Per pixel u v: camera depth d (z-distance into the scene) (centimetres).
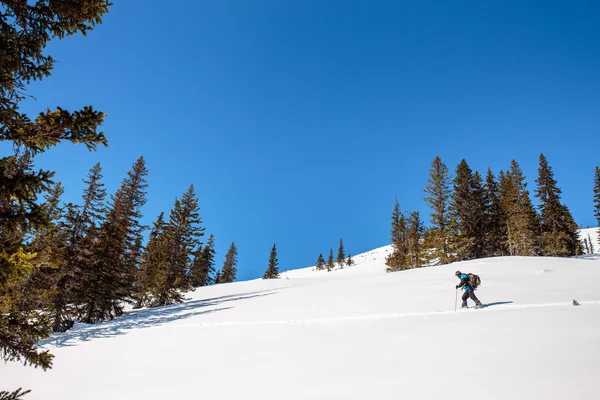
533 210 4850
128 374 791
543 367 523
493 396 431
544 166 4944
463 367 575
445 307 1327
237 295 2620
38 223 420
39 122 439
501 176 5078
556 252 4500
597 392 398
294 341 960
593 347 606
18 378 837
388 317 1192
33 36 528
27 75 528
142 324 1584
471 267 2548
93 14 541
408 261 4841
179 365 823
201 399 567
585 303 1180
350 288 2067
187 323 1421
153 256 3422
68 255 2088
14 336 408
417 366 616
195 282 6119
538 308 1126
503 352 642
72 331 1692
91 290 2386
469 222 4228
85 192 2402
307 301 1711
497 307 1217
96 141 464
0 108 446
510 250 4384
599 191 5088
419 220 5025
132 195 3097
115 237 2573
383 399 472
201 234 3422
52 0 512
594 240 10494
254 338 1045
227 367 760
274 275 8369
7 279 409
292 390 561
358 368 648
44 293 1566
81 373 846
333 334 1004
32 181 390
